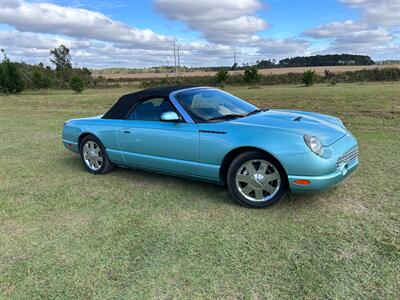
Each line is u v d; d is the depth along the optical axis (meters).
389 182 4.72
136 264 3.04
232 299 2.54
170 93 4.75
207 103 4.72
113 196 4.71
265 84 43.03
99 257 3.18
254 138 3.90
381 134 8.03
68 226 3.84
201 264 3.00
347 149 3.96
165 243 3.38
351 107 13.16
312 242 3.27
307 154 3.65
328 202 4.15
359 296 2.51
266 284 2.69
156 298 2.59
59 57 77.88
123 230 3.69
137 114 5.05
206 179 4.43
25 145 8.27
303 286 2.64
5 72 34.41
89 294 2.67
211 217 3.92
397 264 2.86
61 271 2.99
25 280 2.88
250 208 4.10
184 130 4.41
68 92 38.34
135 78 64.75
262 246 3.24
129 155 5.15
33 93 36.81
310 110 13.47
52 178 5.62
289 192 4.50
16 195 4.86
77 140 5.88
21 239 3.59
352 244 3.20
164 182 5.21
